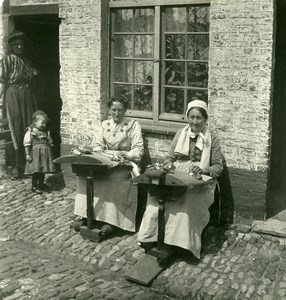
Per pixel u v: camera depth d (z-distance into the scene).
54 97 9.05
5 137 8.14
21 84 8.16
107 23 7.09
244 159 6.02
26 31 8.54
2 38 8.30
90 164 5.82
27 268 5.38
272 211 6.33
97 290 4.96
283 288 4.84
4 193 7.51
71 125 7.49
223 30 5.98
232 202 6.16
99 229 6.03
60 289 4.93
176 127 6.60
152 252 5.45
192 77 6.57
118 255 5.64
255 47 5.80
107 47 7.14
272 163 7.06
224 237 5.80
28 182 8.02
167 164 5.74
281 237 5.68
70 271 5.35
